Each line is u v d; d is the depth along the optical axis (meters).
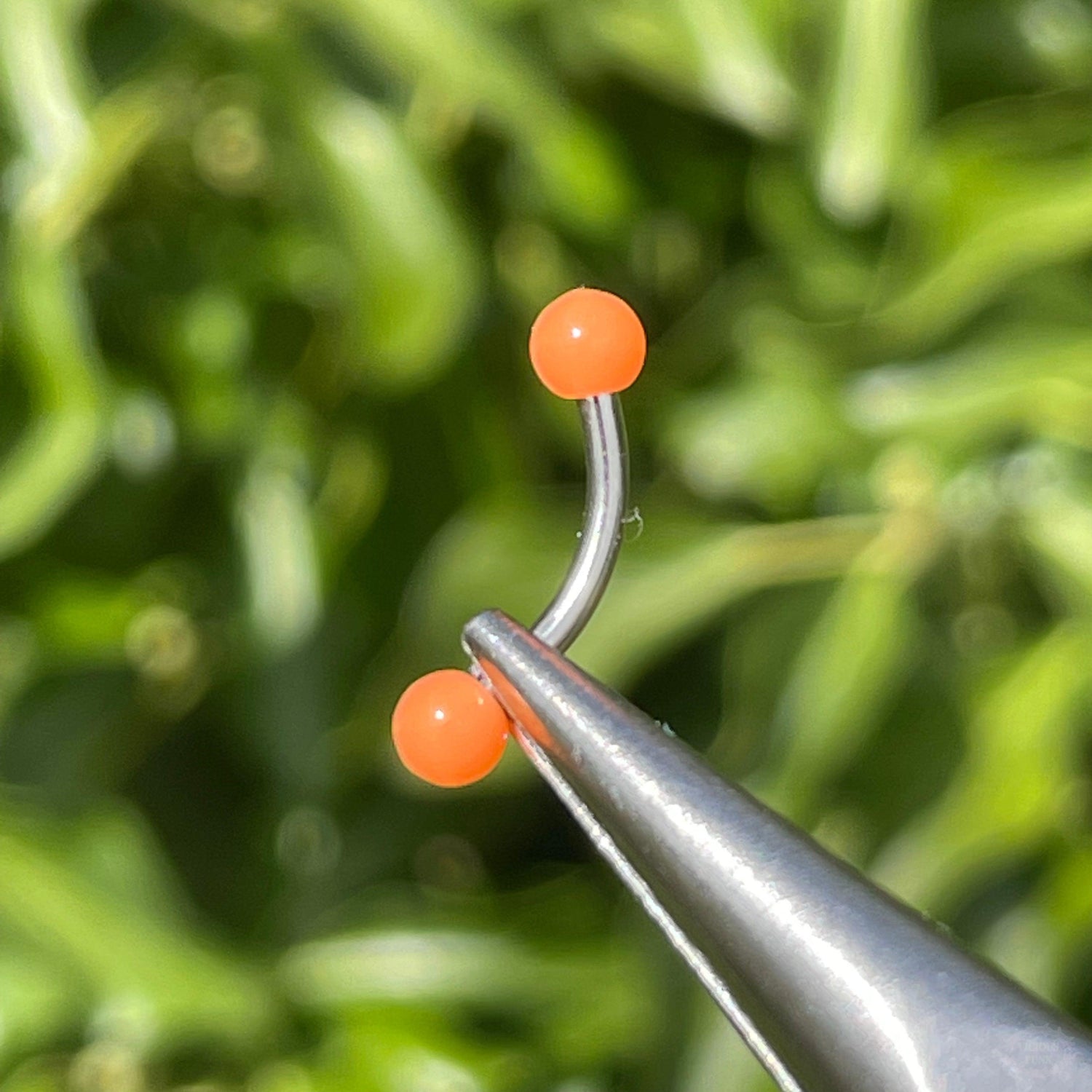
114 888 0.14
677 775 0.09
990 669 0.14
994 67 0.14
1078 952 0.14
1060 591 0.14
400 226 0.13
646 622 0.14
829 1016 0.08
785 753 0.13
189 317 0.14
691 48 0.13
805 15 0.13
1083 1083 0.08
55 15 0.13
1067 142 0.13
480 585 0.14
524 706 0.09
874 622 0.13
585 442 0.09
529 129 0.13
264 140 0.14
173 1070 0.14
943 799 0.14
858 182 0.12
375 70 0.14
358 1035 0.14
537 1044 0.14
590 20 0.13
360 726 0.14
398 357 0.13
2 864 0.13
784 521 0.14
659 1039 0.14
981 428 0.14
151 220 0.14
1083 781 0.14
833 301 0.14
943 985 0.08
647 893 0.09
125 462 0.14
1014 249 0.13
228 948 0.14
